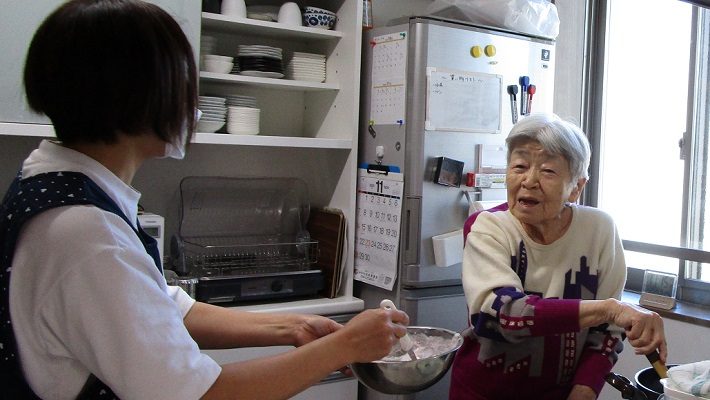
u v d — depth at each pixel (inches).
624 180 116.0
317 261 111.7
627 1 114.0
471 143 106.1
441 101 102.0
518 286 59.4
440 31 101.6
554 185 60.5
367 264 108.5
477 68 105.7
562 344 62.4
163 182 107.4
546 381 62.9
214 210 111.1
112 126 35.6
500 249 62.0
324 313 102.8
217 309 52.5
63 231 33.9
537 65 112.4
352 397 106.0
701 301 102.2
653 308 100.7
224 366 38.5
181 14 92.4
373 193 107.4
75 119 35.5
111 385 34.4
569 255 63.6
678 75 107.1
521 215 61.8
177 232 108.0
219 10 102.3
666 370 51.5
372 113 108.5
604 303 53.8
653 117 111.0
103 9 34.9
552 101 117.3
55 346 34.8
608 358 62.8
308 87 107.8
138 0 37.0
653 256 111.2
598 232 64.8
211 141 95.7
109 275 33.9
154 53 35.0
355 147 107.3
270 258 109.0
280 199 117.1
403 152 102.4
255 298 100.3
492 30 107.2
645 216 112.7
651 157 111.5
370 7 111.8
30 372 35.0
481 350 63.4
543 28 112.5
